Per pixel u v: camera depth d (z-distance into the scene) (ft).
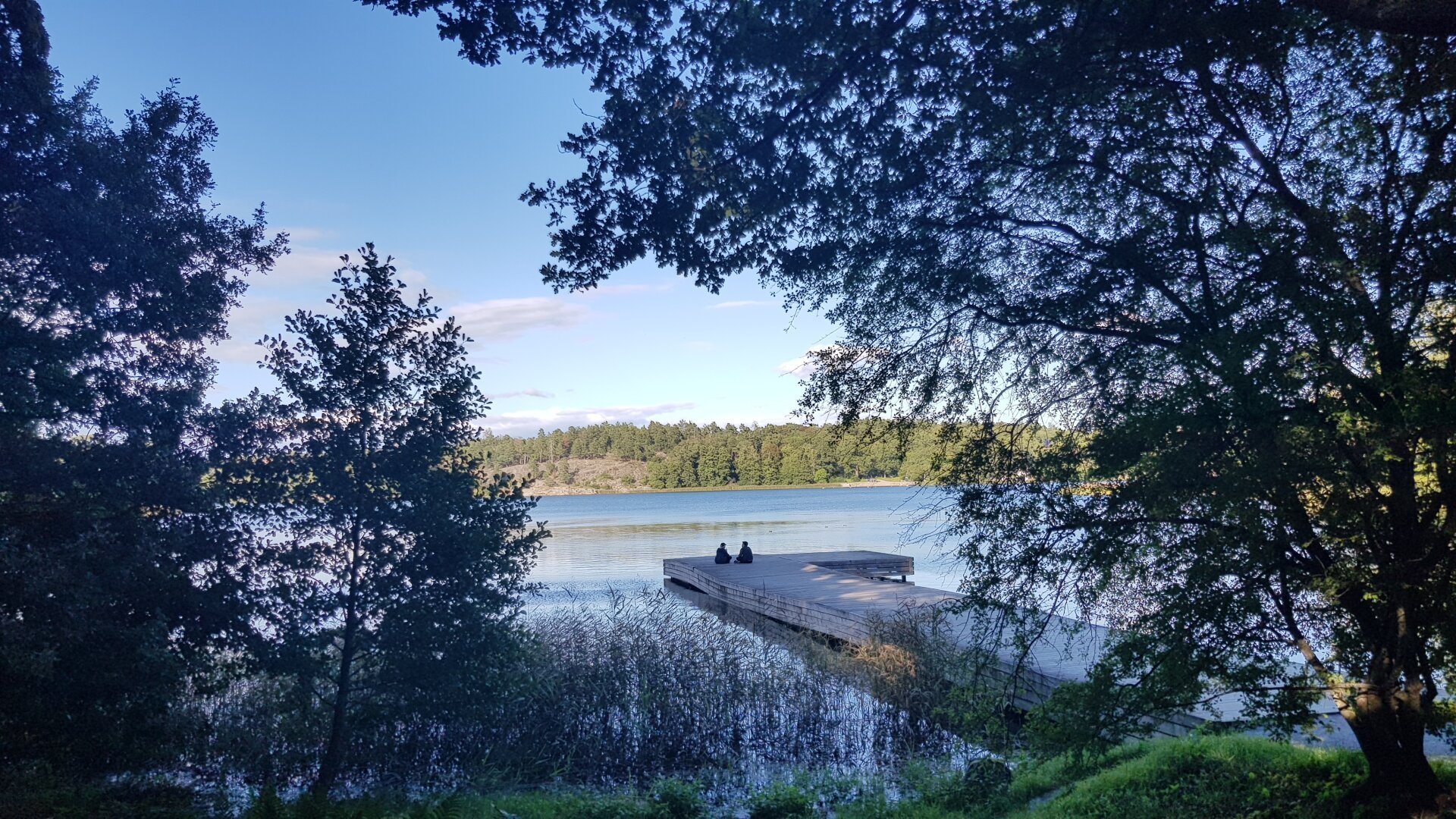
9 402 27.32
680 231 23.79
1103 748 22.85
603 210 23.84
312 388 28.07
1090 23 20.54
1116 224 22.13
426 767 36.35
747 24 22.77
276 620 28.48
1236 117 20.92
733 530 196.85
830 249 23.15
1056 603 22.12
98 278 29.37
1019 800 30.60
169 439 29.71
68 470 28.19
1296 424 17.84
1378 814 20.35
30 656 24.11
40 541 26.61
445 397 28.84
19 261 29.17
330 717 30.25
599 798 33.09
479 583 29.12
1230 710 31.68
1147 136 21.08
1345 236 18.98
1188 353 18.39
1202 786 25.76
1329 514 18.57
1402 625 19.11
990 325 22.88
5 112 28.58
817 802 33.86
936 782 33.73
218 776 34.30
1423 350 18.30
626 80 23.76
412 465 28.53
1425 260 18.10
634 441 613.52
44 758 28.58
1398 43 19.22
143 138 31.58
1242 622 21.01
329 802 24.49
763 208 23.36
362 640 28.71
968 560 22.81
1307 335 18.69
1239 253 19.51
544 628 47.37
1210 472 18.42
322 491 28.27
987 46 21.01
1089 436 20.93
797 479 431.02
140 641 27.04
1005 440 22.31
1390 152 19.56
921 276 22.61
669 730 40.63
